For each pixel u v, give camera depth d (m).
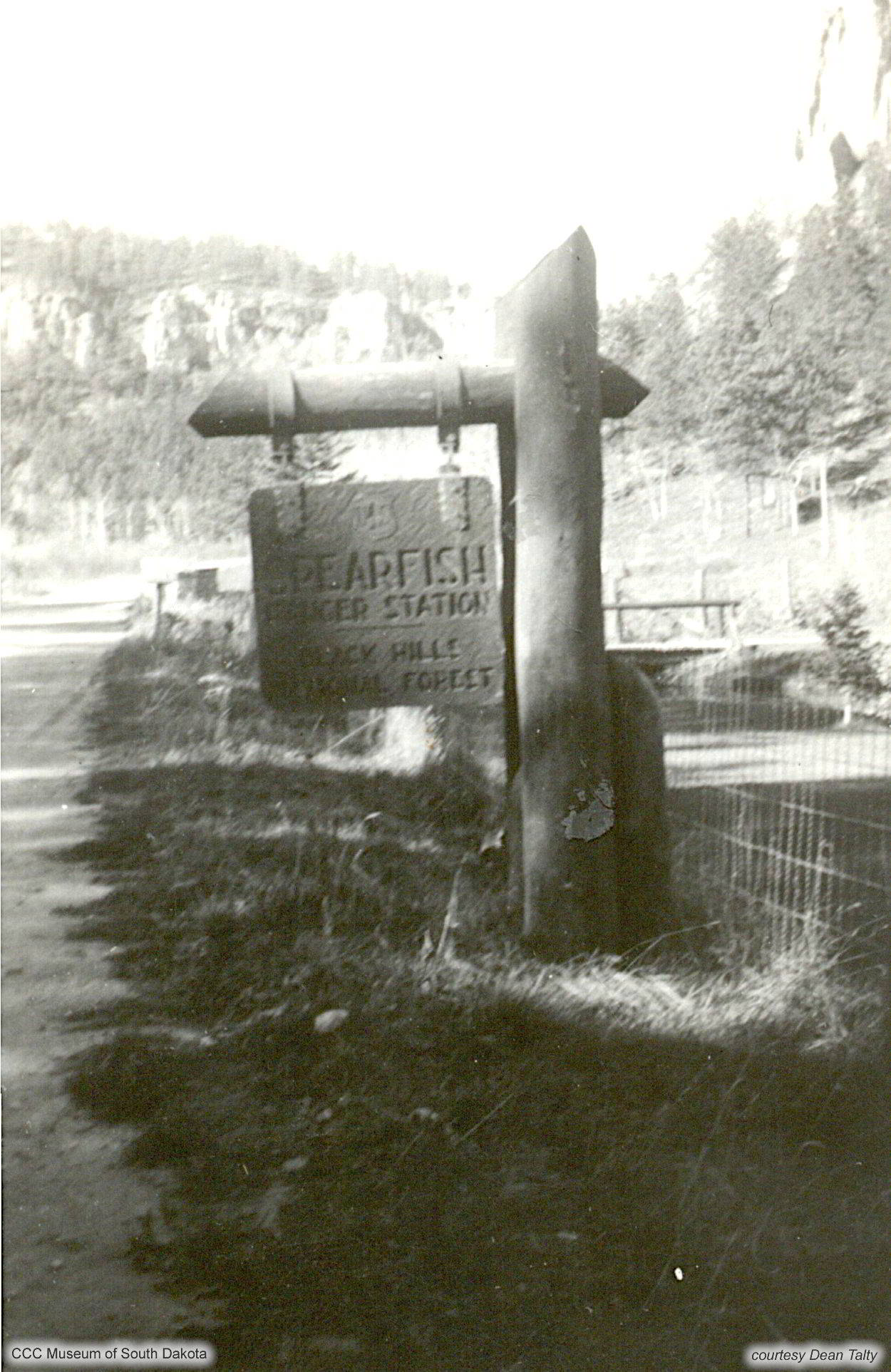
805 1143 3.78
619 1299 3.05
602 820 5.20
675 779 9.62
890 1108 3.99
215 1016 4.69
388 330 37.62
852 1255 3.20
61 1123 3.92
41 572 38.69
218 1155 3.70
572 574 5.11
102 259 77.81
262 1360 2.84
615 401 5.17
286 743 9.70
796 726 12.36
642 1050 4.32
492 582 5.29
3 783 8.67
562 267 5.00
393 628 5.31
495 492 5.32
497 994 4.70
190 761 8.98
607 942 5.22
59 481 43.81
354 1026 4.45
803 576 24.23
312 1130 3.85
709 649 16.80
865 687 13.96
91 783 8.58
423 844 7.06
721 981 4.94
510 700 5.73
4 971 5.14
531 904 5.25
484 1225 3.33
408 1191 3.51
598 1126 3.86
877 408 30.97
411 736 8.93
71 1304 3.03
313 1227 3.33
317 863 6.25
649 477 33.41
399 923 5.54
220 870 6.24
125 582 37.50
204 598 21.17
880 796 8.52
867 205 29.30
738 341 30.39
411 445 7.86
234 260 69.88
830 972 5.05
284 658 5.30
